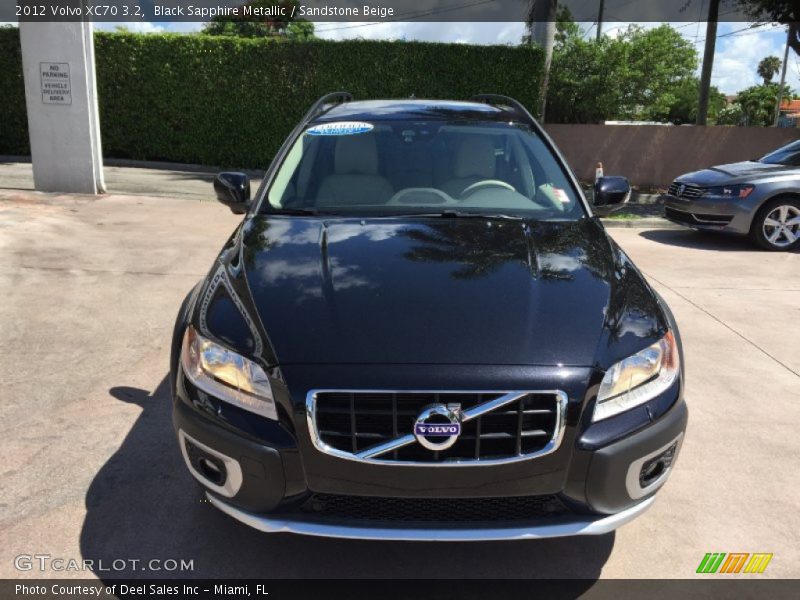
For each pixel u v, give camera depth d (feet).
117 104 52.16
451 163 12.36
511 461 7.21
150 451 11.10
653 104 60.90
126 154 53.62
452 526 7.35
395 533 7.28
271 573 8.45
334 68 50.14
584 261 9.45
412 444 7.23
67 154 36.70
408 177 12.10
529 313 8.05
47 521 9.26
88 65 35.96
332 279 8.69
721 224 29.25
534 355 7.46
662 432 7.73
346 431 7.29
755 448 11.73
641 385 7.80
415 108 13.84
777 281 23.52
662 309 9.11
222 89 51.13
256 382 7.49
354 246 9.67
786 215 28.58
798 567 8.73
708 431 12.34
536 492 7.36
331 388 7.20
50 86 35.91
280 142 51.60
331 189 11.89
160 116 52.19
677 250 28.94
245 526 9.29
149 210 33.27
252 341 7.73
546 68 50.16
